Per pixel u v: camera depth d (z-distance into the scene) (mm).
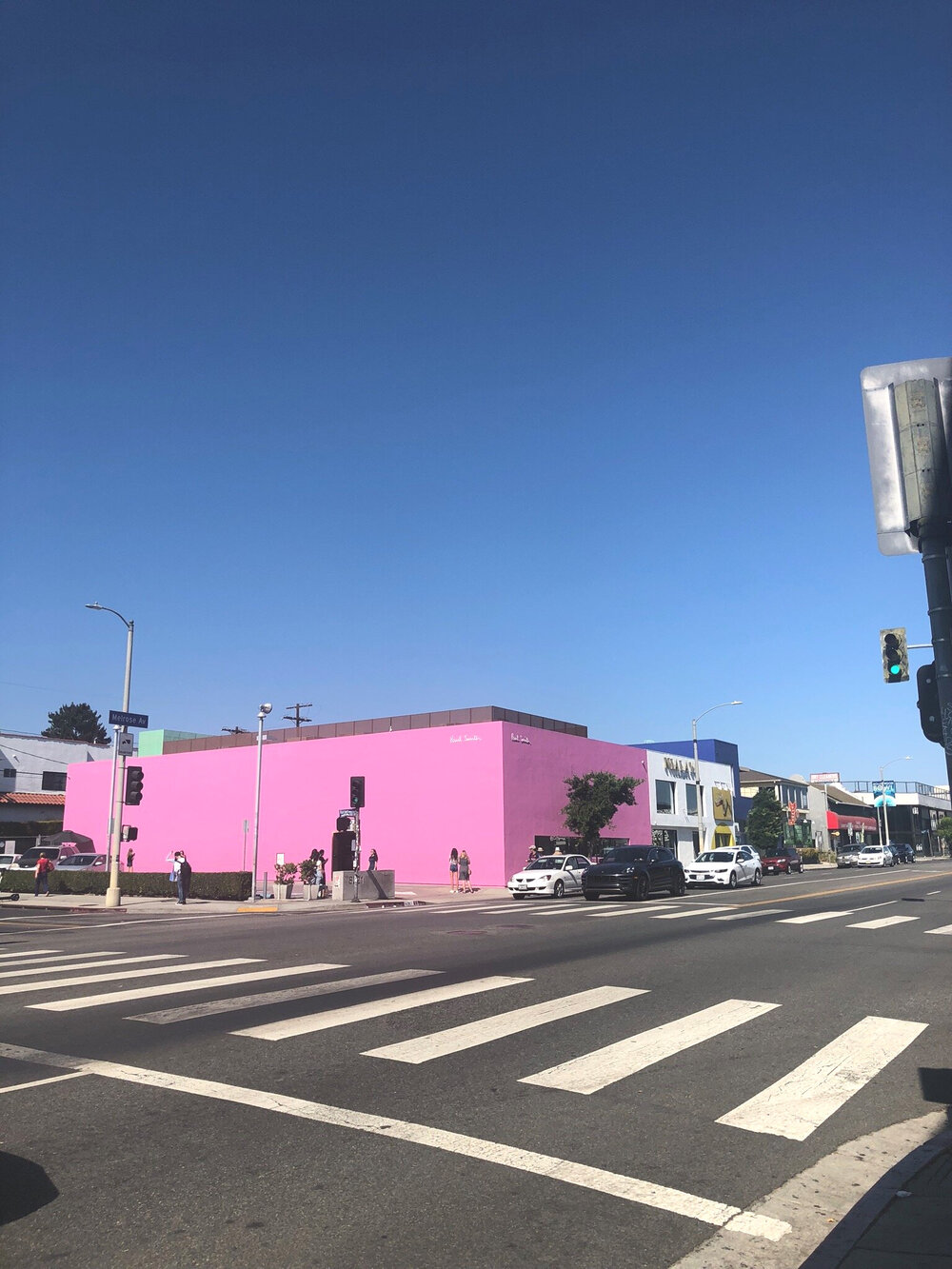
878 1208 4637
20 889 39562
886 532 4742
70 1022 8820
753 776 77375
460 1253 4129
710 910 22719
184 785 49812
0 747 62531
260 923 21438
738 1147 5520
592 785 42875
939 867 59969
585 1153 5363
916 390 4734
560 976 11547
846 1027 8633
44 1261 4020
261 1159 5199
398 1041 7984
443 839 40562
